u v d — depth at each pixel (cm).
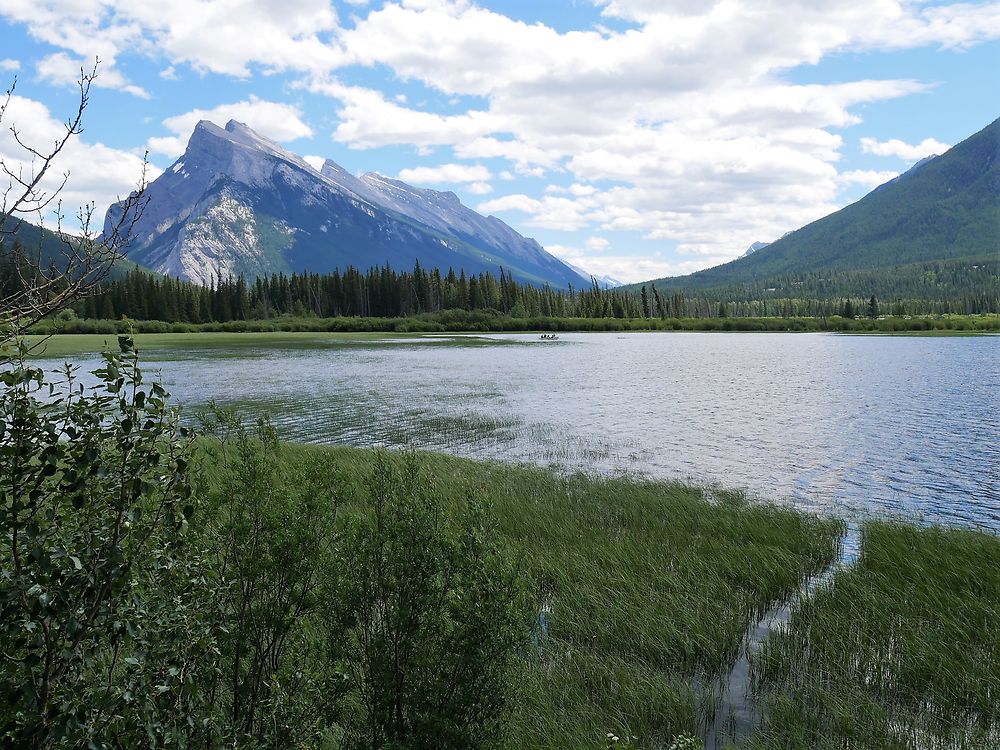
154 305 17225
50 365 5775
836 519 1664
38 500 356
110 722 346
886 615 1016
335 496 613
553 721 718
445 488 1622
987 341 12619
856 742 718
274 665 563
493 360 7831
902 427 3419
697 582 1149
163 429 396
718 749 717
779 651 898
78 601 346
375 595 570
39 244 345
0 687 329
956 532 1464
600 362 7600
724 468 2505
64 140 350
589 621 999
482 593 557
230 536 565
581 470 2389
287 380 5391
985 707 779
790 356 8644
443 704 538
